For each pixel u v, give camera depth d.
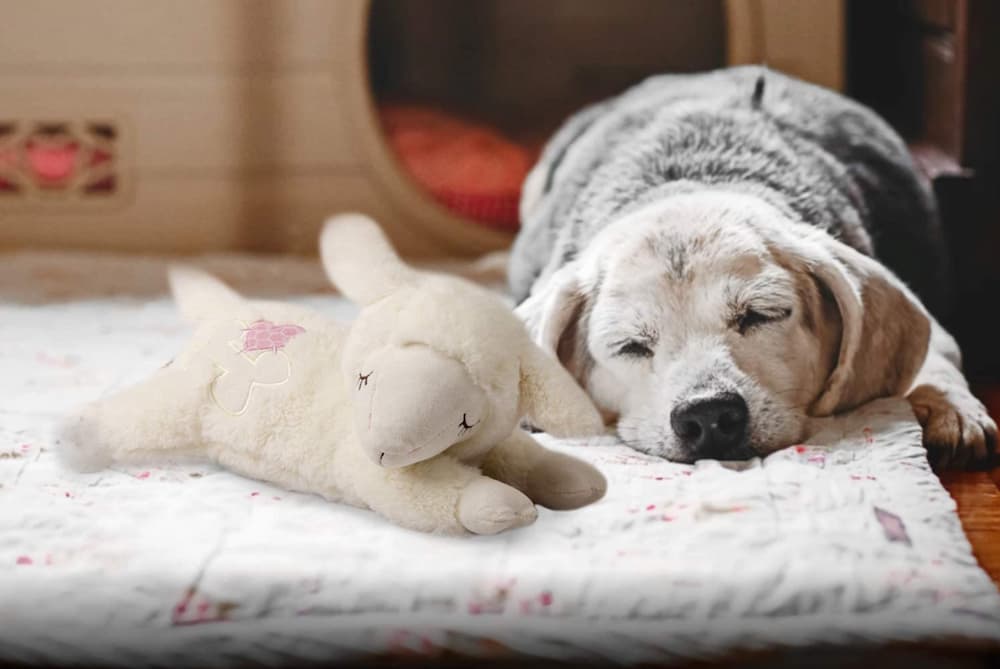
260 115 2.51
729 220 1.34
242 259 2.40
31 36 2.49
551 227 1.61
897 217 1.61
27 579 1.02
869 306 1.36
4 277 2.23
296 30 2.47
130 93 2.51
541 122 2.90
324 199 2.55
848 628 0.98
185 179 2.54
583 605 0.99
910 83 2.36
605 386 1.36
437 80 2.99
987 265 1.88
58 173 2.54
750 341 1.30
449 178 2.61
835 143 1.60
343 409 1.17
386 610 0.99
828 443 1.30
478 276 2.28
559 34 2.98
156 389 1.23
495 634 0.98
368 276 1.17
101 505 1.17
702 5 2.93
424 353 1.06
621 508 1.15
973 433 1.37
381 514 1.14
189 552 1.06
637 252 1.33
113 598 1.00
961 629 0.97
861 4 2.60
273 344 1.22
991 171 1.87
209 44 2.49
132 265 2.34
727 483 1.19
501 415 1.10
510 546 1.07
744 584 1.00
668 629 0.98
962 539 1.08
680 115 1.60
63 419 1.25
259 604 1.00
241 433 1.20
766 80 1.71
